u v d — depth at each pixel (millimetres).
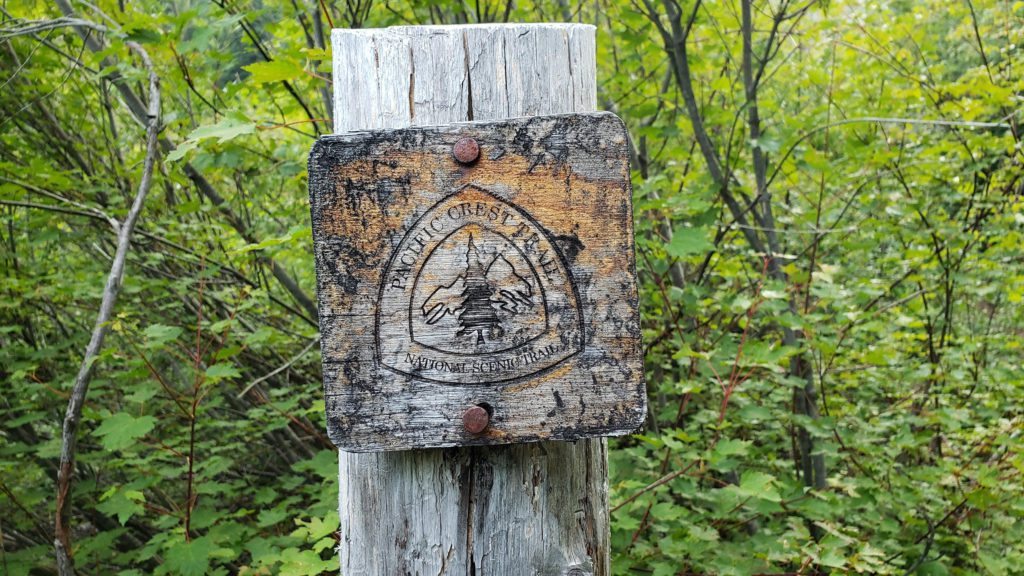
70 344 3334
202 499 3213
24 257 3883
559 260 1175
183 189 3953
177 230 3467
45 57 3355
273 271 3543
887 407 3607
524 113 1296
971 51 5793
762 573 2441
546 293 1176
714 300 2932
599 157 1171
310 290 4566
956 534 3002
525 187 1170
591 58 1331
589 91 1325
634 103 3850
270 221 4188
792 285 2984
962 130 3656
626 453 3074
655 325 3758
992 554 2844
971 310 4754
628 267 1176
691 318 3463
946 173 3811
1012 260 4172
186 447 3316
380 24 3545
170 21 2557
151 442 3197
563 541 1321
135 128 4207
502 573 1307
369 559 1324
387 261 1168
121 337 3445
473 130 1166
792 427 3283
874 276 4102
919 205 3412
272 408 3322
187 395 3174
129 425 2307
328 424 1170
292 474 3943
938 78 4223
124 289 3166
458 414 1178
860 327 3074
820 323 3281
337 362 1169
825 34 4055
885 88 3982
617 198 1173
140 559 2590
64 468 2301
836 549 2461
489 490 1308
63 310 3896
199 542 2449
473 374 1177
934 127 4406
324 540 1930
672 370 3760
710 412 3240
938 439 3535
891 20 4121
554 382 1181
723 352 2744
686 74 3137
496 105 1293
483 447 1307
